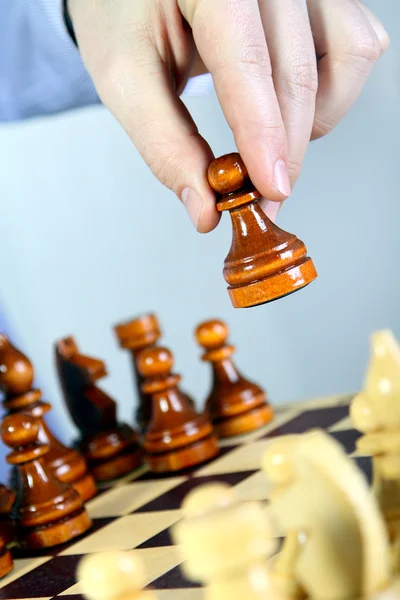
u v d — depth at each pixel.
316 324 0.99
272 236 0.41
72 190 1.03
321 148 0.93
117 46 0.46
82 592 0.39
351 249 0.95
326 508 0.28
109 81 0.46
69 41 0.67
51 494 0.46
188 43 0.46
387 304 0.95
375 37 0.47
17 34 0.67
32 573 0.43
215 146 1.00
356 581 0.27
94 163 1.02
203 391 1.06
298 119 0.45
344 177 0.93
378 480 0.33
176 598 0.36
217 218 0.44
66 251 1.04
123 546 0.43
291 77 0.45
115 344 1.06
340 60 0.47
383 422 0.33
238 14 0.42
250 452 0.50
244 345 1.02
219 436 0.54
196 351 1.05
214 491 0.27
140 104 0.45
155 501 0.47
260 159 0.42
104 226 1.03
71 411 0.56
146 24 0.45
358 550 0.27
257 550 0.26
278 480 0.29
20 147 1.03
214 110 0.99
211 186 0.43
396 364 0.33
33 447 0.46
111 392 1.06
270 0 0.44
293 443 0.29
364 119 0.91
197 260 1.02
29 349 1.03
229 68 0.42
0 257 1.02
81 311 1.05
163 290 1.04
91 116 1.01
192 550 0.26
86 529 0.46
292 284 0.40
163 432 0.51
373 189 0.92
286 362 1.02
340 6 0.47
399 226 0.92
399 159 0.91
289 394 1.02
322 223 0.95
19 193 1.03
